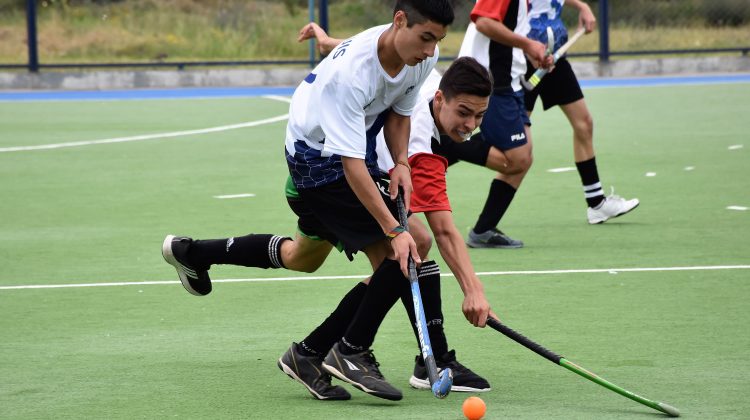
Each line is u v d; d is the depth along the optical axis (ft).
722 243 61.46
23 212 74.43
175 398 36.14
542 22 64.49
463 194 81.05
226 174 91.20
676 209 72.64
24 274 56.13
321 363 36.32
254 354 41.60
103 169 94.22
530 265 57.26
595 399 35.37
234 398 36.14
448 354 36.88
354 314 36.37
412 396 36.37
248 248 40.09
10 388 37.42
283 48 214.07
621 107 141.79
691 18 211.20
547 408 34.45
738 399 34.96
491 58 61.36
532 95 65.26
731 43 208.85
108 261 59.00
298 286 53.16
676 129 117.19
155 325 46.03
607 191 80.28
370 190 34.76
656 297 49.67
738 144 103.96
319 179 36.35
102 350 42.29
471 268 36.65
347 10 208.74
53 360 40.93
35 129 124.98
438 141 39.68
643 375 37.96
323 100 34.88
